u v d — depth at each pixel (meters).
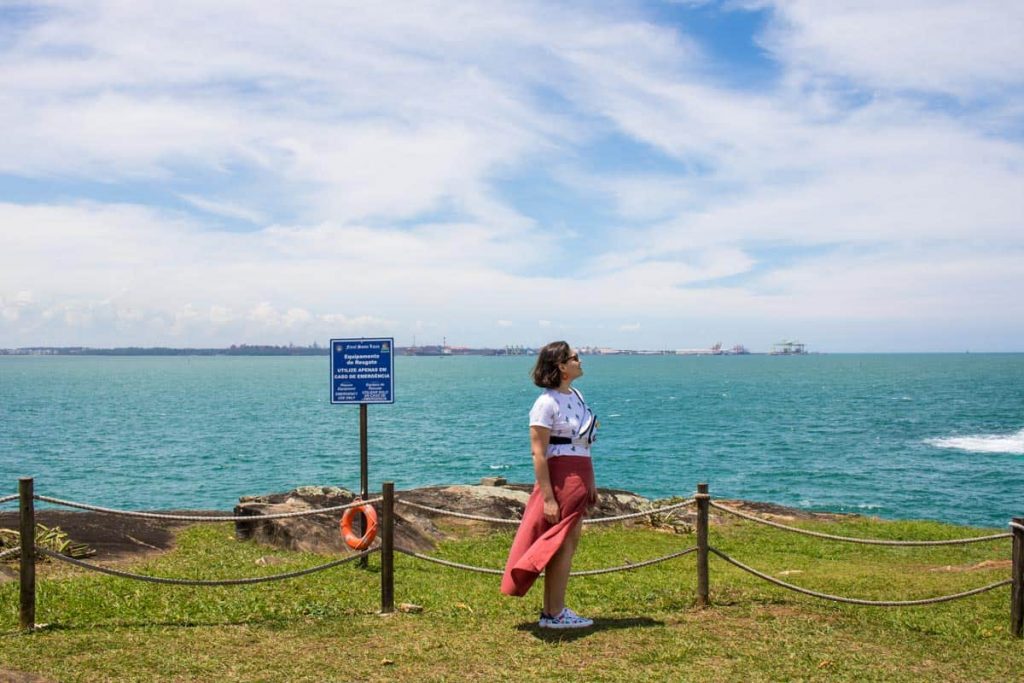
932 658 6.91
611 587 10.09
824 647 7.06
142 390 112.88
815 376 171.00
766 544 16.58
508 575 7.10
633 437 55.66
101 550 12.51
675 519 18.20
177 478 36.69
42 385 126.50
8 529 12.52
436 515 16.42
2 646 6.60
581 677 6.08
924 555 15.71
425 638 7.05
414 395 103.31
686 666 6.40
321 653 6.60
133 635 7.04
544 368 7.14
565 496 7.05
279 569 11.08
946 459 45.38
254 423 63.44
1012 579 7.74
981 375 168.38
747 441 53.50
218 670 6.14
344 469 40.25
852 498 34.06
